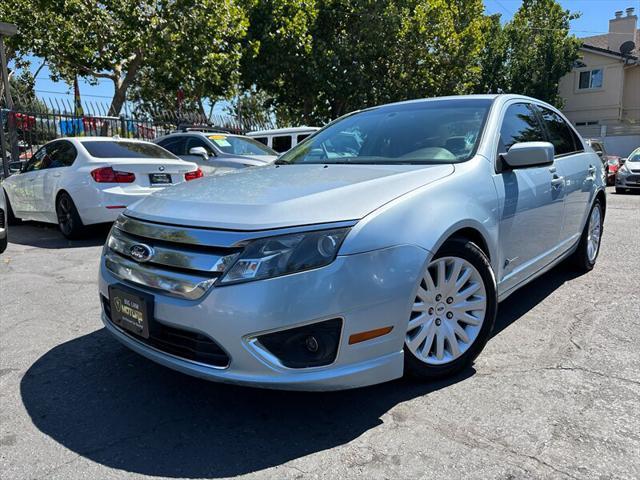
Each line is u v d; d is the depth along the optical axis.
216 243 2.34
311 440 2.39
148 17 14.16
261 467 2.20
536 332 3.62
